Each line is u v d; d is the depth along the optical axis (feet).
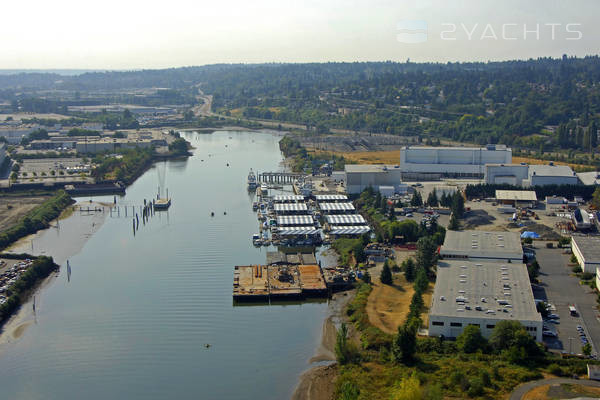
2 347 610.24
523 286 652.48
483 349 548.72
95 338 627.46
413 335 542.98
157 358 588.50
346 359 561.43
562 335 577.43
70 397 527.81
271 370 565.53
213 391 533.14
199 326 655.76
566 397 465.06
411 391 451.94
